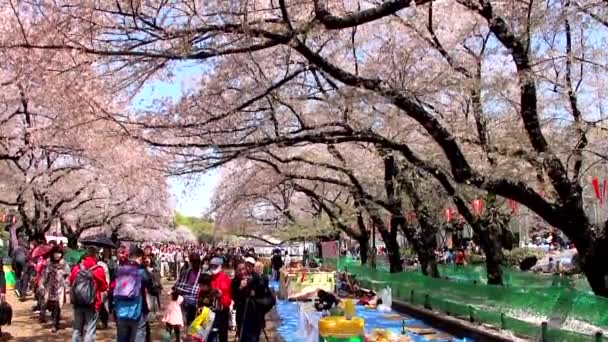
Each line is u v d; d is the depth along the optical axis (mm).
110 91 11375
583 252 10602
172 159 14125
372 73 14219
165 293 24688
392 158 18281
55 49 10070
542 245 40000
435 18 14406
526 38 11016
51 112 18859
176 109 13789
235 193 29000
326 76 13930
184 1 10188
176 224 73438
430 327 14422
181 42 9523
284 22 9727
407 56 13867
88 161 22859
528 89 10812
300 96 14602
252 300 10953
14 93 16844
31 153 20984
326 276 21297
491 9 10617
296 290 21141
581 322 9844
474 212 15766
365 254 28391
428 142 16047
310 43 14109
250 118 14664
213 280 10766
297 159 18219
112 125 12734
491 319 12594
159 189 32500
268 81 13789
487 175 11180
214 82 14070
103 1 9922
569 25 12273
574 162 13180
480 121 13062
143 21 9852
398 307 17484
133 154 19625
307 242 58812
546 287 12109
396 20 13820
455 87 13555
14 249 24156
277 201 41625
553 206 10648
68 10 9977
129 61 10547
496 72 13664
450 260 33750
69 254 27234
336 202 29922
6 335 13391
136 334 9875
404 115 14938
